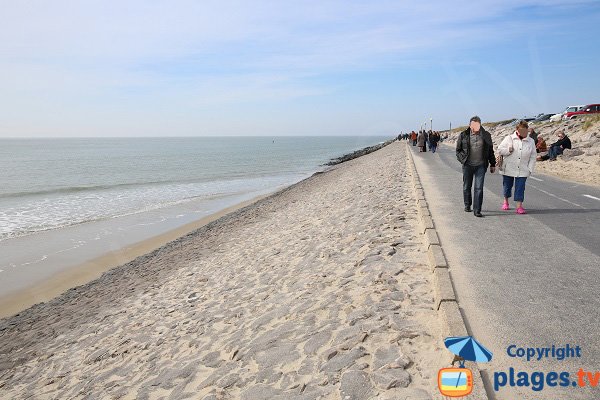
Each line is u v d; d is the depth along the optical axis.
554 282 4.96
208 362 5.00
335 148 154.75
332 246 8.44
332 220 11.74
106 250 16.17
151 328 7.52
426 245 6.77
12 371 7.54
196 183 41.22
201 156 96.75
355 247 7.65
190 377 4.74
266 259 9.82
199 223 20.69
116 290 11.30
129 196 31.42
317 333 4.54
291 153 112.88
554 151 21.30
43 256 15.49
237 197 30.38
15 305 11.31
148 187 37.69
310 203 18.98
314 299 5.73
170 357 5.81
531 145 8.68
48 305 11.04
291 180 43.53
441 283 4.81
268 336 4.99
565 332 3.76
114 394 5.20
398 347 3.77
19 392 6.57
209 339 5.88
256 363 4.42
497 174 16.81
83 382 6.13
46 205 27.22
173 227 19.97
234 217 20.67
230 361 4.78
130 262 14.33
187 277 10.79
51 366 7.31
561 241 6.72
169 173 52.66
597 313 4.11
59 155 103.56
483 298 4.56
